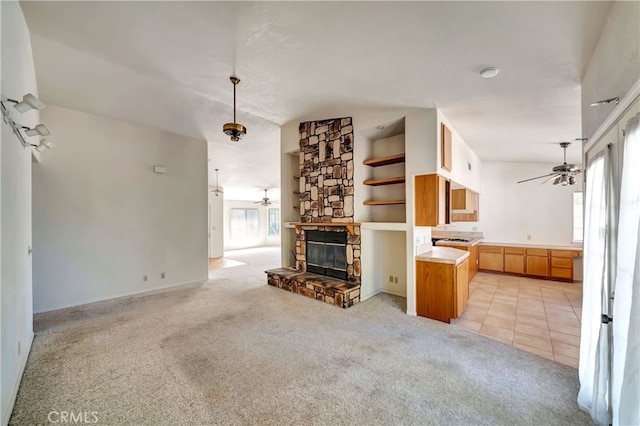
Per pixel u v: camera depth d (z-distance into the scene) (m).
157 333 3.03
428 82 2.84
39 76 3.08
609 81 1.76
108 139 4.38
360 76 2.81
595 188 1.91
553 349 2.70
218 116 4.39
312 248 4.94
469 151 5.14
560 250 5.50
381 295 4.52
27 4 1.94
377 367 2.36
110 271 4.38
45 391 2.02
